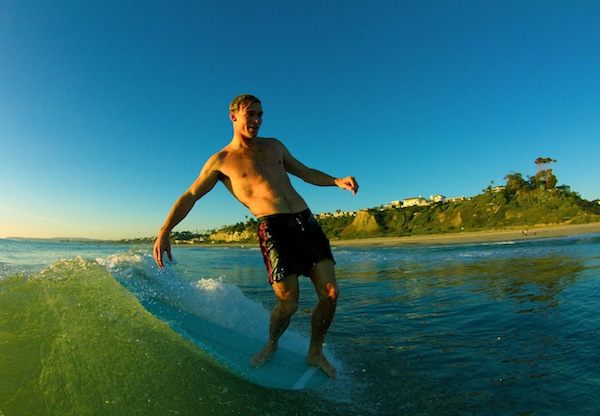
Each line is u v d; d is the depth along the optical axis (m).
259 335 3.06
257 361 2.49
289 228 2.60
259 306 3.93
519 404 2.06
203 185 2.80
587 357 2.66
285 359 2.66
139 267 3.89
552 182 73.44
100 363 1.87
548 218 64.31
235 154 2.83
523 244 23.05
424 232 76.31
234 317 3.24
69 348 1.90
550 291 5.11
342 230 101.62
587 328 3.31
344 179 2.95
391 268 10.72
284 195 2.69
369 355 2.95
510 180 80.44
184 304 3.18
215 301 3.46
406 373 2.56
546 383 2.30
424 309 4.55
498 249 19.02
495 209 75.19
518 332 3.38
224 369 2.28
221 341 2.66
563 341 3.03
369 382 2.41
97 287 2.84
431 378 2.47
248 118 2.76
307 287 7.02
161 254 2.62
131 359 1.98
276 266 2.54
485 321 3.82
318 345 2.61
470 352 2.95
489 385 2.33
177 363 2.12
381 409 2.04
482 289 5.73
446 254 17.30
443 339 3.32
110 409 1.60
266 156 2.86
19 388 1.54
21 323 2.02
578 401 2.06
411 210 97.44
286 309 2.54
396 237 71.06
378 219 96.81
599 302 4.19
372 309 4.68
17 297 2.35
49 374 1.68
